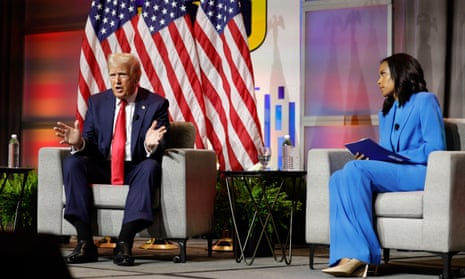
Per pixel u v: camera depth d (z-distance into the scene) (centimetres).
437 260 399
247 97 515
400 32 518
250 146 509
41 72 643
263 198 415
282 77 554
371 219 317
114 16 546
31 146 642
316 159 346
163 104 389
